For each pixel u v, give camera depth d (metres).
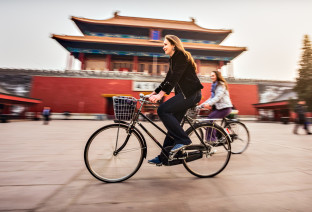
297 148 3.34
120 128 1.77
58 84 18.67
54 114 17.75
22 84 18.47
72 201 1.27
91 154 1.90
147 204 1.25
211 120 2.03
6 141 3.92
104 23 25.02
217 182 1.67
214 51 25.88
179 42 1.76
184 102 1.76
